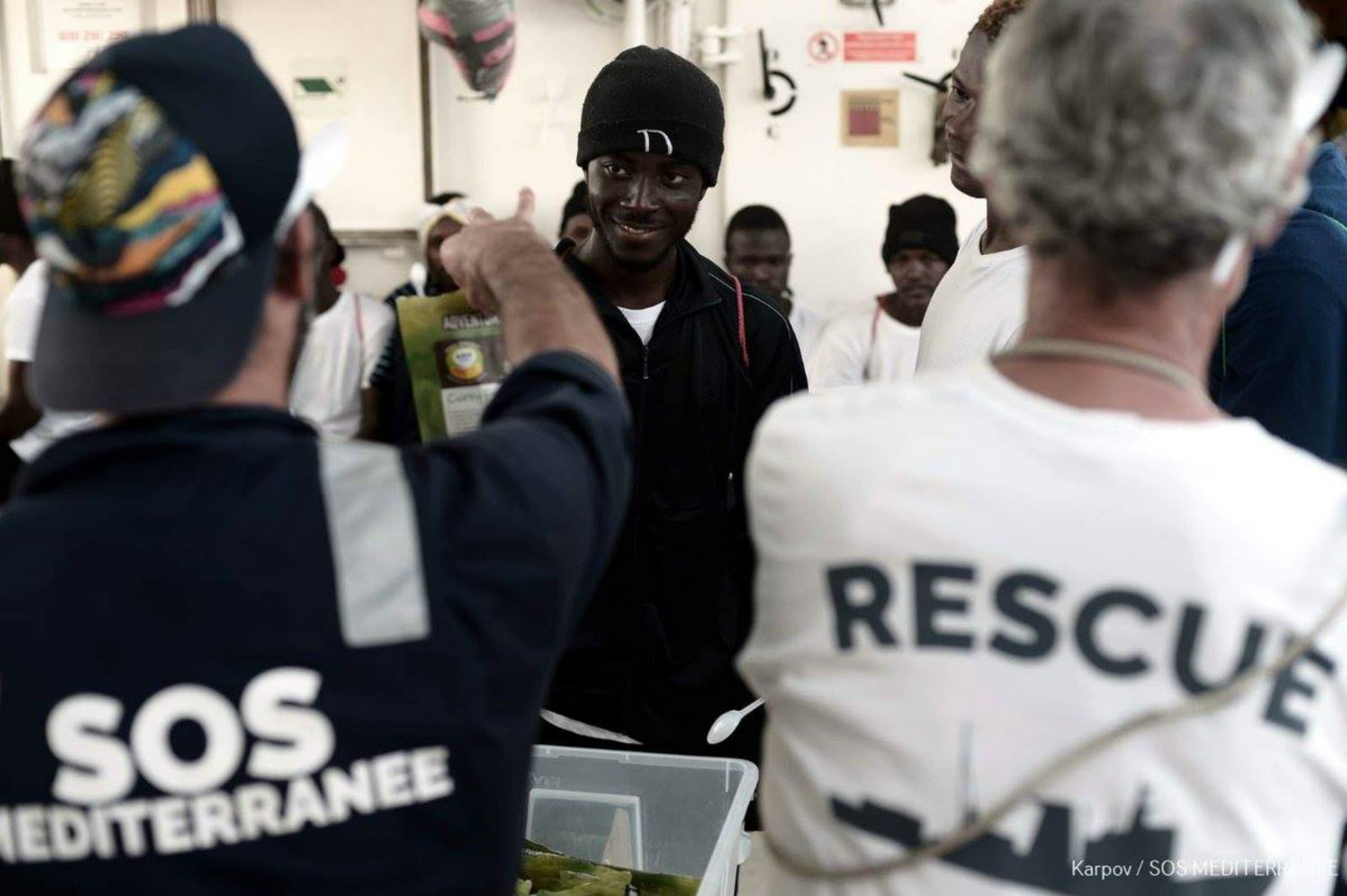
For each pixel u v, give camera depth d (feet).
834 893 3.16
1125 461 3.00
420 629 2.94
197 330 2.90
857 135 15.12
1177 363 3.16
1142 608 2.95
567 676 7.45
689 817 5.85
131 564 2.80
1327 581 3.01
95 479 2.89
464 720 2.97
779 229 14.28
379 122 15.06
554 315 3.76
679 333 7.37
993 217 6.31
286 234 3.15
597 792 5.91
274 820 2.83
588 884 5.14
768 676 3.35
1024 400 3.10
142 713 2.78
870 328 13.88
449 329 5.86
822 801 3.17
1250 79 2.88
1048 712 2.97
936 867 3.03
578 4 14.90
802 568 3.22
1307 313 6.23
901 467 3.11
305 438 3.08
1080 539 2.98
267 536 2.87
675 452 7.35
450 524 3.03
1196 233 2.94
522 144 15.17
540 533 3.11
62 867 2.78
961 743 3.01
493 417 3.57
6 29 14.98
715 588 7.50
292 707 2.84
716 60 14.80
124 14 14.93
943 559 3.05
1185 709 2.92
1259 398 6.35
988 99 3.19
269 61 15.02
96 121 2.78
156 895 2.78
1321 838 3.09
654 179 7.14
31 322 10.50
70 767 2.77
